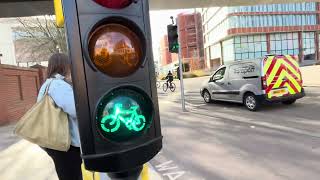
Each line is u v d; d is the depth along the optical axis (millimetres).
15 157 7445
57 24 1631
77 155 2863
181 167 5855
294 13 74562
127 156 1442
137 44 1491
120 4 1435
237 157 6297
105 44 1418
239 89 13203
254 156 6297
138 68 1483
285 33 74812
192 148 7227
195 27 97312
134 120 1472
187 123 10656
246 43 72625
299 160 5875
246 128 9164
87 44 1381
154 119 1541
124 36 1456
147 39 1510
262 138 7781
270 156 6227
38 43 36750
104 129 1415
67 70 2941
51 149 2838
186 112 13438
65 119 2734
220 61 79875
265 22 72625
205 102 16219
